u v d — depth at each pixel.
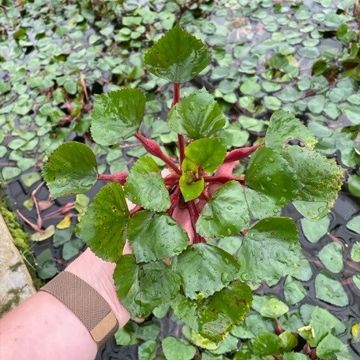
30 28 0.68
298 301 0.39
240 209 0.25
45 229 0.47
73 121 0.55
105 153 0.51
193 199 0.27
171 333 0.39
